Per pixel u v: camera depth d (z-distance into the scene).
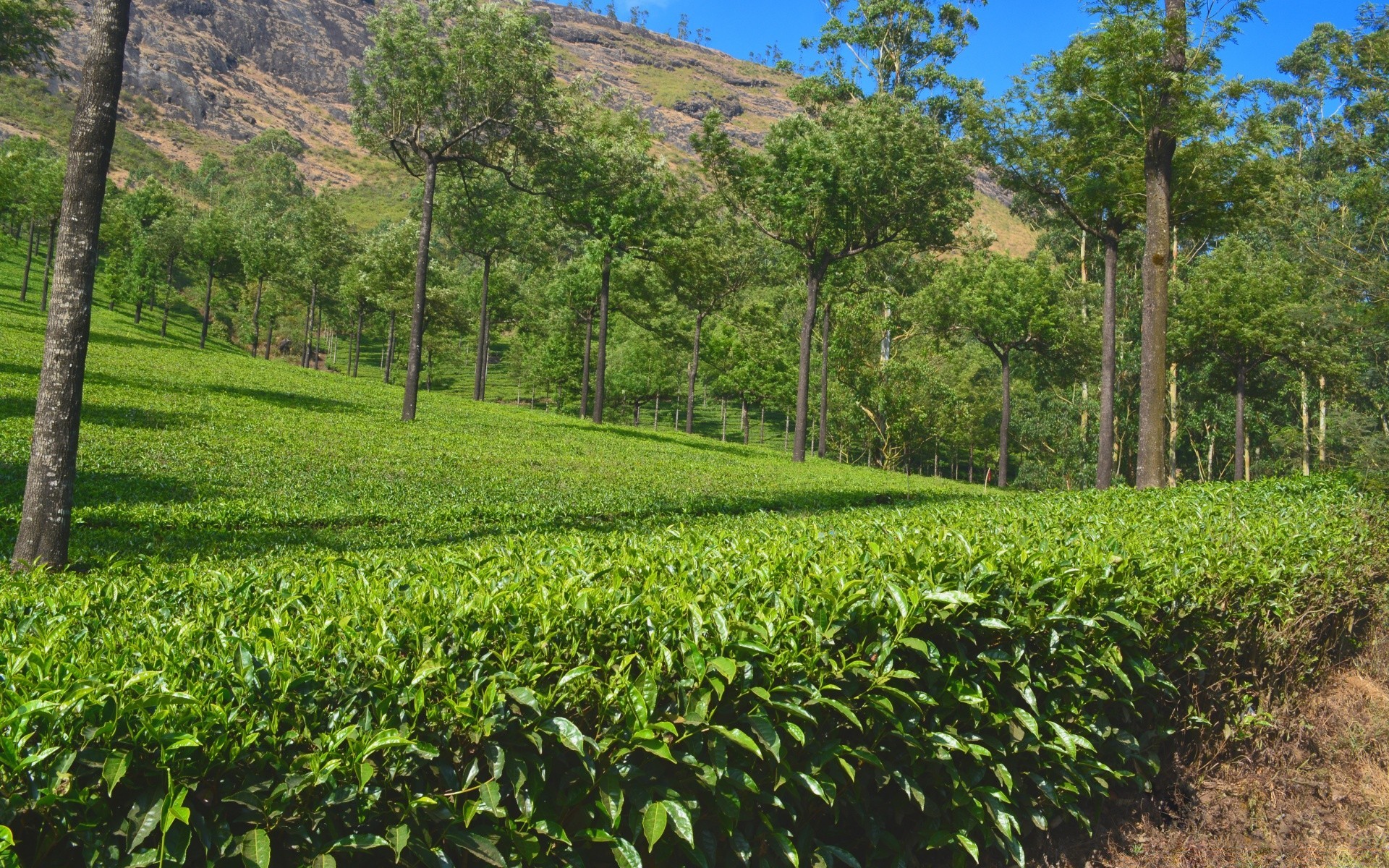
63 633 3.67
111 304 71.69
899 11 44.66
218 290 100.44
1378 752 6.36
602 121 37.56
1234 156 20.34
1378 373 28.08
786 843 3.67
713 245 42.62
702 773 3.43
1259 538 6.95
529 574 4.73
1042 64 22.86
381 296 58.81
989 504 11.44
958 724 4.45
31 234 62.06
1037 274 43.56
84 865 2.66
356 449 20.50
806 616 3.97
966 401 48.62
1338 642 7.70
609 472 21.73
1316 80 47.66
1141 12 18.94
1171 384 47.91
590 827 3.36
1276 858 5.04
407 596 4.24
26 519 7.97
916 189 35.44
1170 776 5.57
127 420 19.88
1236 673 6.00
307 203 81.44
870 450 52.59
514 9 29.62
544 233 45.69
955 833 4.29
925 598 4.16
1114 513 9.36
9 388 21.95
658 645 3.57
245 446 18.78
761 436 74.50
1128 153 22.28
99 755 2.59
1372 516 9.42
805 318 38.56
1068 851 4.93
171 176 174.88
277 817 2.76
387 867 3.14
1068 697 4.80
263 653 3.28
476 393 48.41
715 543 6.20
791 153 35.84
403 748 2.98
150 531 10.97
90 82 8.09
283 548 10.55
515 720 3.22
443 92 29.48
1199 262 45.25
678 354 68.69
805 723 3.83
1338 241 14.36
